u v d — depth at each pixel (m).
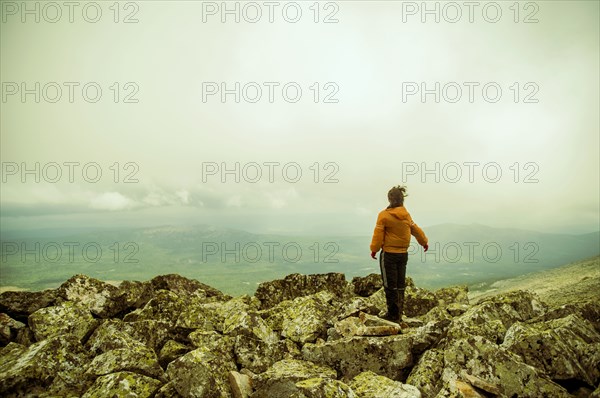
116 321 11.96
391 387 8.09
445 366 8.52
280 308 14.46
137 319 13.21
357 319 11.55
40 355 9.10
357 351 9.78
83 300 14.40
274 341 11.59
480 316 10.83
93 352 10.30
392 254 11.80
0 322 11.92
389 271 11.85
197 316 12.16
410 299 15.09
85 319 12.10
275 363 9.56
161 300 13.78
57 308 12.31
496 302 11.80
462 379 7.94
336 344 9.94
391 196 12.03
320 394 7.28
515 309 11.84
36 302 13.73
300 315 12.65
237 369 9.48
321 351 9.99
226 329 11.70
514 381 7.74
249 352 9.98
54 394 8.48
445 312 13.02
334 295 15.79
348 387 7.73
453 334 9.62
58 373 8.95
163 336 11.69
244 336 10.24
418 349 9.80
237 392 8.20
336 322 12.00
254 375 8.88
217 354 9.39
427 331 9.96
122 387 8.12
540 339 8.56
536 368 8.22
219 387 8.20
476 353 8.35
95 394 8.02
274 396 7.65
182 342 11.80
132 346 10.24
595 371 8.23
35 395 8.41
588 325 9.90
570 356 8.25
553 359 8.24
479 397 7.34
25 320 13.52
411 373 9.14
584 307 10.99
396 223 11.76
